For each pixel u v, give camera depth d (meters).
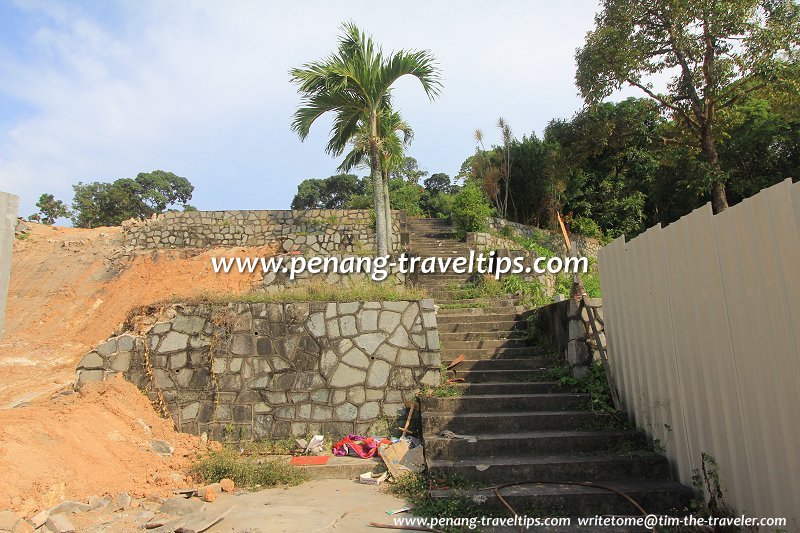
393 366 6.57
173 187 39.59
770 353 3.25
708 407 4.02
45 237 17.52
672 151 15.13
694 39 12.43
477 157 23.28
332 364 6.54
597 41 13.41
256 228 17.30
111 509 4.33
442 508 4.28
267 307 6.71
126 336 6.66
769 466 3.28
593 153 17.25
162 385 6.48
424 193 32.69
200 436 6.29
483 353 7.60
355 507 4.52
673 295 4.55
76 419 5.43
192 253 16.53
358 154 13.60
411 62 11.34
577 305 6.66
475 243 16.17
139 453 5.47
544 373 6.80
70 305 14.22
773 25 11.70
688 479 4.44
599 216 21.78
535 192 21.27
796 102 12.48
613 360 6.04
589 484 4.58
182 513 4.32
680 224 4.40
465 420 5.66
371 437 6.19
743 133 17.42
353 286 7.69
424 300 6.88
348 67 11.15
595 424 5.60
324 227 17.11
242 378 6.48
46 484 4.33
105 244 16.75
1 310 5.27
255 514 4.35
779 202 3.13
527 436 5.29
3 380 9.82
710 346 3.96
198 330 6.64
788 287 3.07
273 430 6.34
